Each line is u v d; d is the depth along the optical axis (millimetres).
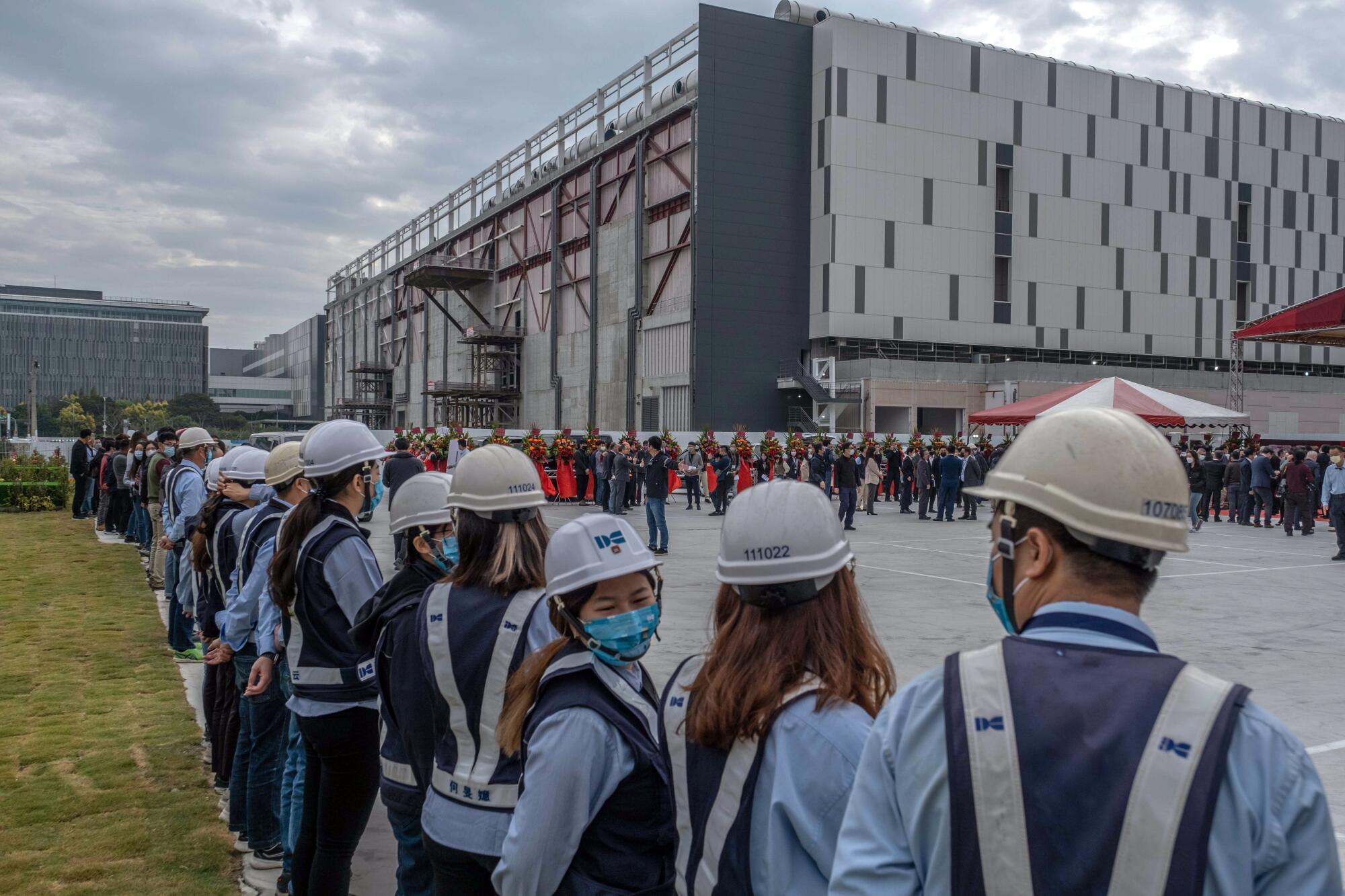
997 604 1316
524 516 2410
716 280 39656
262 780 4105
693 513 23688
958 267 43469
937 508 26516
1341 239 54719
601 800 1911
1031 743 1090
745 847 1561
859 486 25406
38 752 5473
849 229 40906
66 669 7410
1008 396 40094
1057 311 45938
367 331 81188
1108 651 1138
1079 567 1191
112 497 16750
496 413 55562
